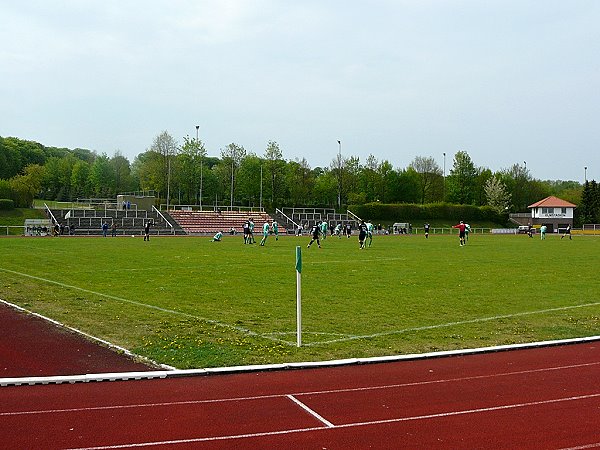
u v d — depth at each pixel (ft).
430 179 426.10
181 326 47.52
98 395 31.09
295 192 357.00
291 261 104.63
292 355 39.63
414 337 45.80
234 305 58.03
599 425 27.37
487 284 76.43
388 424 27.30
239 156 347.77
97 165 352.28
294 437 25.61
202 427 26.63
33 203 277.64
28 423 26.84
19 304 56.24
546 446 24.89
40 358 37.88
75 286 69.10
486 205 400.88
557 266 102.12
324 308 57.31
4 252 119.24
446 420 27.89
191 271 86.22
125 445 24.48
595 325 51.39
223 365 36.83
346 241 188.65
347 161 369.91
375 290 69.56
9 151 401.90
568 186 599.16
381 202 381.40
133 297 61.62
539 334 47.55
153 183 321.52
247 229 163.32
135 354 39.04
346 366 37.68
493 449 24.52
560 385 33.73
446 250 144.36
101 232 224.33
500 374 35.99
